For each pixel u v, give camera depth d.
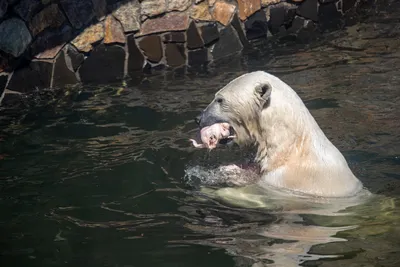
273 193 12.01
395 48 19.62
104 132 15.10
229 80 18.06
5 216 11.41
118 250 10.05
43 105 17.00
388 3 23.81
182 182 12.56
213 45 20.16
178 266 9.48
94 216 11.30
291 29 21.86
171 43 19.66
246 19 20.86
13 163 13.67
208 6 20.03
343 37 20.95
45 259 9.88
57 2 18.31
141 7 19.20
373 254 9.65
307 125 12.09
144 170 13.09
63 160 13.70
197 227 10.77
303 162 11.96
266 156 12.42
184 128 15.09
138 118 15.81
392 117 15.04
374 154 13.36
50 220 11.19
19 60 17.86
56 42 18.31
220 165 13.30
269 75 12.57
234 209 11.45
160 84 18.12
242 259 9.60
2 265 9.74
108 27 18.89
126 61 19.12
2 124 15.89
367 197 11.68
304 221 10.90
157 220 11.06
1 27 17.70
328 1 22.41
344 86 17.03
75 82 18.53
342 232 10.44
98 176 12.90
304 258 9.56
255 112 12.25
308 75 18.05
